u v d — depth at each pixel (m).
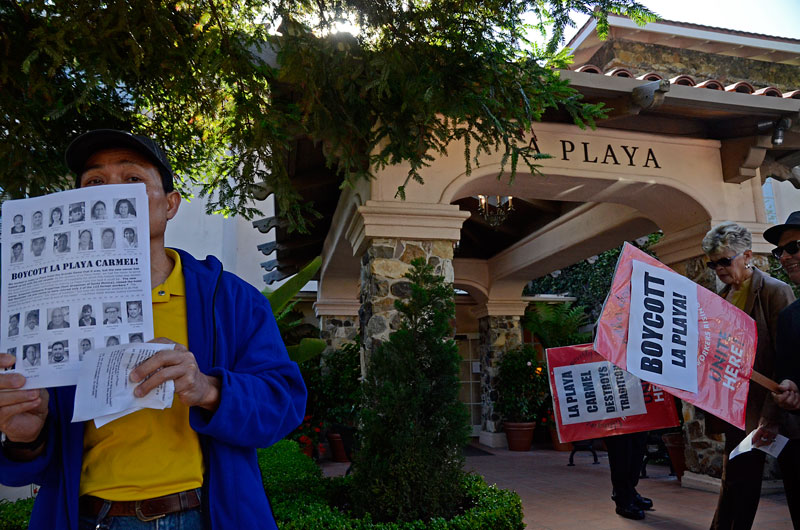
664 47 10.58
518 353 10.96
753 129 6.02
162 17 2.70
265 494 1.24
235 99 3.44
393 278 5.32
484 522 3.54
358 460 3.88
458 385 3.97
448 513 3.83
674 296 2.41
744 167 6.19
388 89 3.19
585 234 8.21
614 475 5.15
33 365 1.00
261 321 1.36
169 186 1.35
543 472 7.96
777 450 2.49
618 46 10.23
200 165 4.57
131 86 3.35
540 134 5.84
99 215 1.07
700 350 2.37
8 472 1.10
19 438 1.04
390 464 3.74
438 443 3.89
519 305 11.41
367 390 4.02
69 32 2.49
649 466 8.14
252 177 3.75
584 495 6.25
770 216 11.06
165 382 0.99
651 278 2.41
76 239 1.06
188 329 1.25
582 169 5.87
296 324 9.95
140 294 1.05
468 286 11.30
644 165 6.08
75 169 1.29
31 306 1.03
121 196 1.09
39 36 2.39
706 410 2.30
